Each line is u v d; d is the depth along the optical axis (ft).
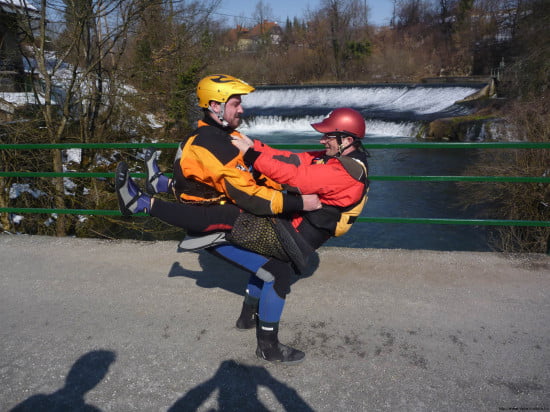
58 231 32.81
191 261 12.60
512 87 64.95
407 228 40.86
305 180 7.20
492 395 7.43
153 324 9.59
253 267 7.81
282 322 9.62
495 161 39.70
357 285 11.12
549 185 33.12
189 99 45.42
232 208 7.41
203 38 44.80
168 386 7.75
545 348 8.61
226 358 8.45
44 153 35.17
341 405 7.29
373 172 57.93
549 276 11.44
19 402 7.41
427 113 95.61
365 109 107.24
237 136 7.42
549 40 66.44
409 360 8.34
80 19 33.63
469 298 10.46
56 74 38.65
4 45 37.58
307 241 7.79
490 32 163.32
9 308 10.32
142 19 38.32
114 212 14.15
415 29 208.85
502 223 12.57
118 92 40.22
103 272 12.03
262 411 7.19
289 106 123.03
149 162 9.49
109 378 7.95
